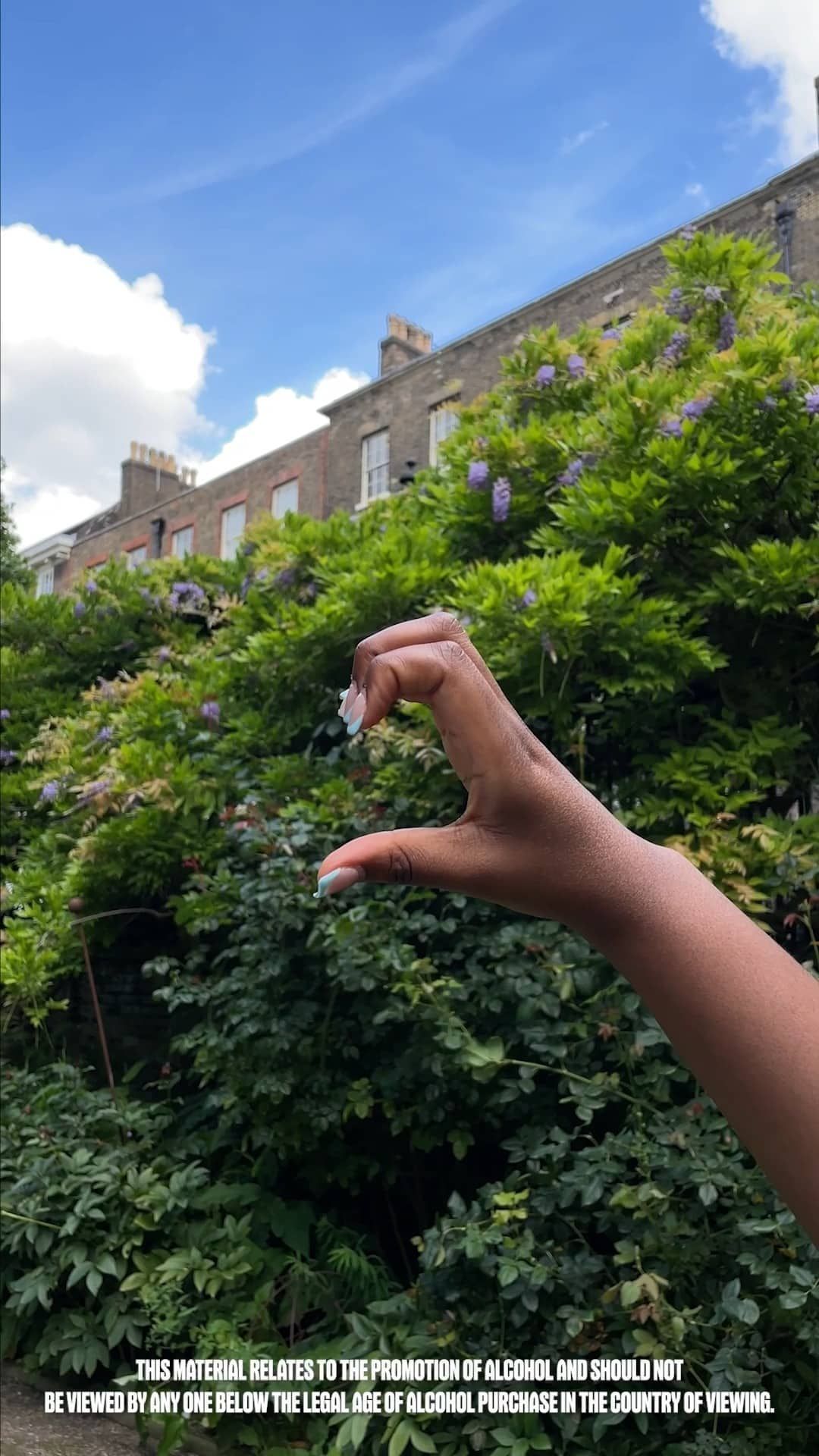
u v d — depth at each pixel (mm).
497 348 12094
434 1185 3023
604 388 3717
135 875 3686
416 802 2900
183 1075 3643
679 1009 450
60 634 5617
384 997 2607
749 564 2750
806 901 2451
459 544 3770
